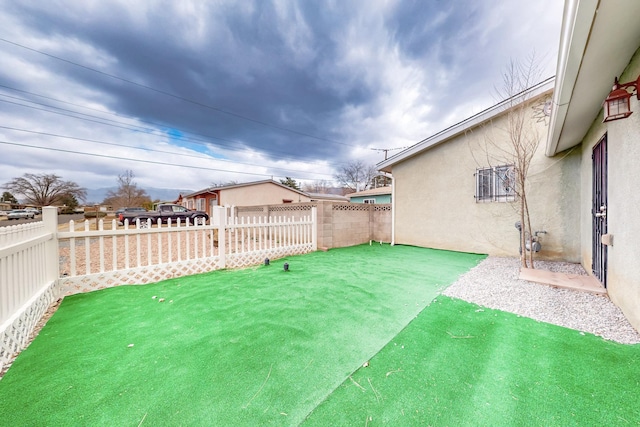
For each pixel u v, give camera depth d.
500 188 6.53
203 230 5.09
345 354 2.12
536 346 2.21
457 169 7.32
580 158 5.52
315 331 2.50
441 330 2.52
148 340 2.36
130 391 1.71
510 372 1.87
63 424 1.46
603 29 1.96
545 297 3.37
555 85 2.99
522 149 4.96
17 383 1.80
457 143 7.32
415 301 3.29
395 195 8.86
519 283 4.02
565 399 1.60
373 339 2.35
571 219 5.66
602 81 2.78
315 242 7.40
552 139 4.64
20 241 2.58
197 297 3.49
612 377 1.79
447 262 5.75
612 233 3.08
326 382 1.78
